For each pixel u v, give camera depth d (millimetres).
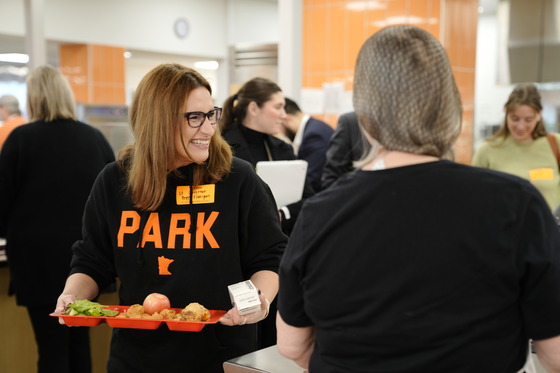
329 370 1052
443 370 959
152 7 10117
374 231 996
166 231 1625
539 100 3496
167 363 1609
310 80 4910
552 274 944
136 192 1608
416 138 1001
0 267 3104
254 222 1679
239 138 2777
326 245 1042
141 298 1649
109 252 1750
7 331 3154
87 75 9266
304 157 3508
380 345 985
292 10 4574
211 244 1609
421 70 1000
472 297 950
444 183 983
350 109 4691
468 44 4914
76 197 2816
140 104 1591
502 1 6820
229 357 1654
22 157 2740
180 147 1577
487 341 957
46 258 2789
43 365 2930
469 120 5027
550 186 3488
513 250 944
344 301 1018
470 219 954
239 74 6340
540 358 1041
